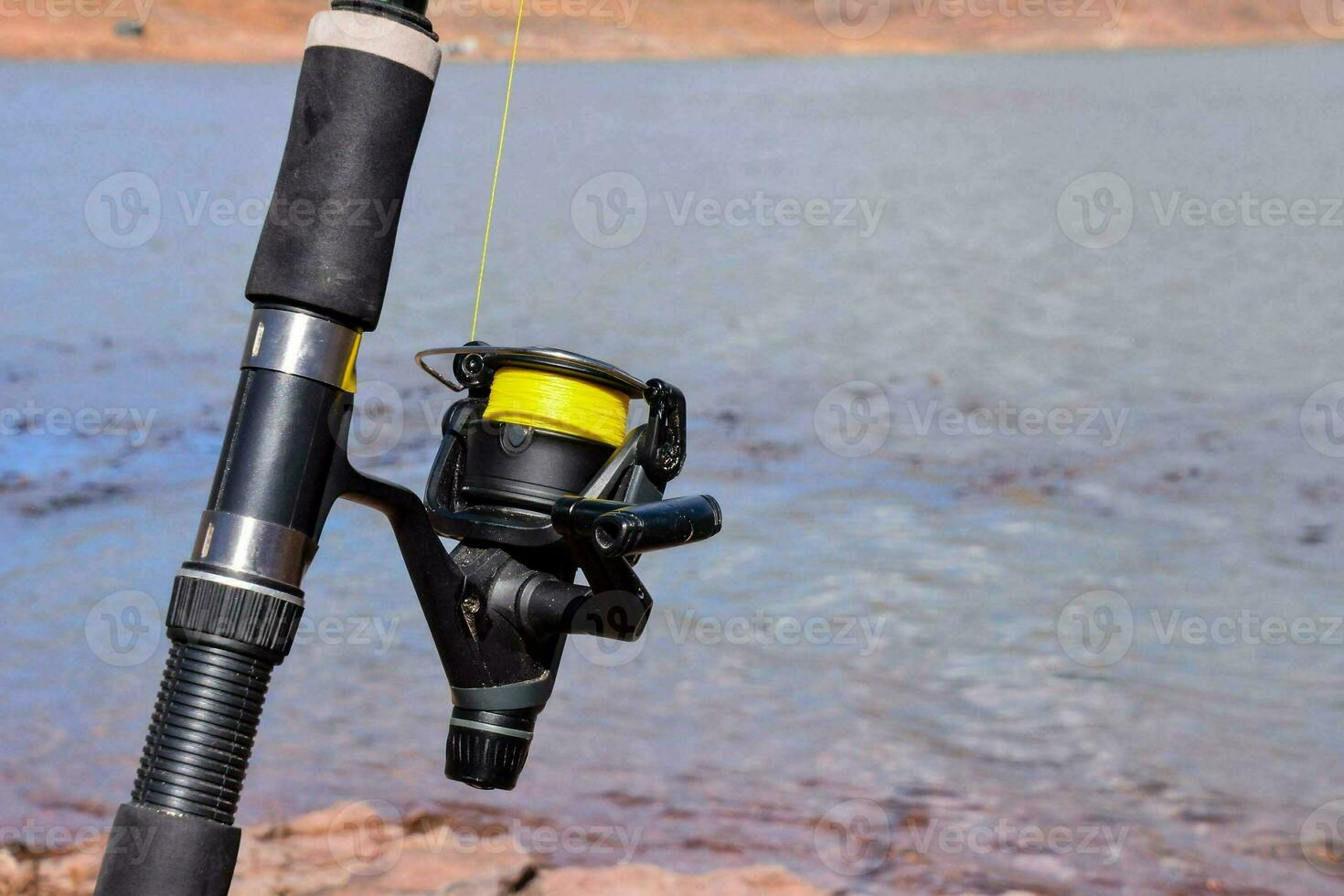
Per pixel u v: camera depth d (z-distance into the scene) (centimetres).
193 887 172
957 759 543
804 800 496
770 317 1775
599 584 194
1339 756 542
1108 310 1820
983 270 2195
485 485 208
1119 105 5422
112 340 1589
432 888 388
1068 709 594
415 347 1542
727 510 929
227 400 1286
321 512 183
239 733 177
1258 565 806
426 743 557
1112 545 855
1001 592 759
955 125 4694
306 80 189
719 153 3947
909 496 966
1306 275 2106
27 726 571
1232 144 3912
